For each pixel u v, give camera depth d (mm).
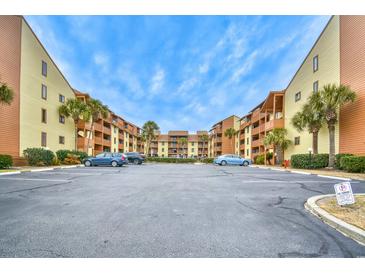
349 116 15461
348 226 3873
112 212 4949
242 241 3434
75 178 11102
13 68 17406
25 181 9859
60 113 24156
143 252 3068
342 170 15148
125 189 7961
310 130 17938
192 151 77188
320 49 19328
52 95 22891
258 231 3857
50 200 6125
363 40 14500
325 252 3141
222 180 10742
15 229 3850
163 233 3711
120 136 49719
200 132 79438
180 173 14742
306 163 17891
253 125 40469
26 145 18734
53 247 3178
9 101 13945
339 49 16797
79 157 23484
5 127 16547
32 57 19641
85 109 25016
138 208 5312
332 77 17641
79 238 3480
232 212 5035
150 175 13039
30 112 19297
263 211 5137
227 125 57094
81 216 4633
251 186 8773
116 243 3316
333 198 6180
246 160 28562
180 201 6090
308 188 8297
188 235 3639
